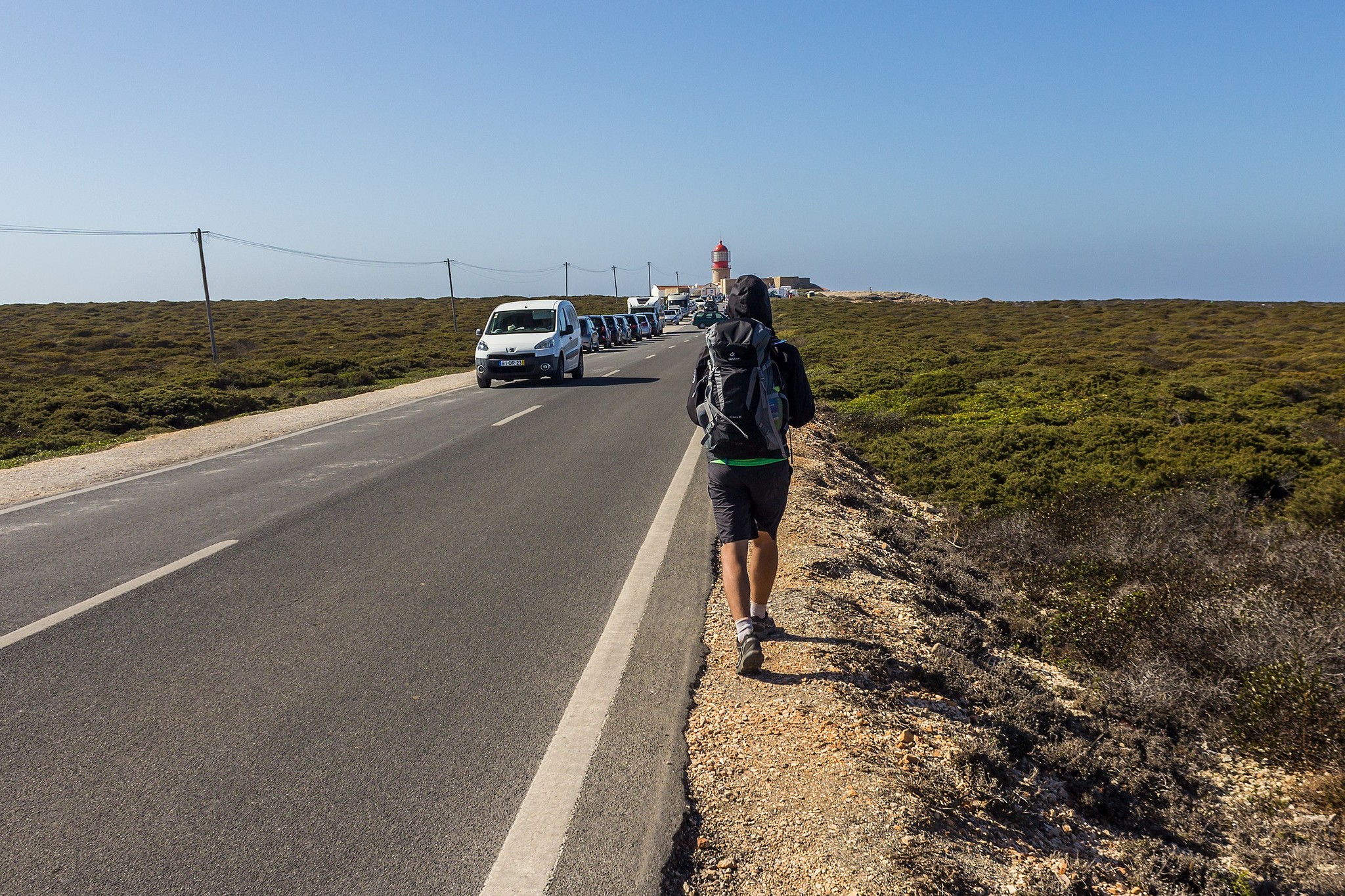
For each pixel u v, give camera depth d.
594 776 3.27
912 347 35.91
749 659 4.07
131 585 5.66
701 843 2.87
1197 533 8.34
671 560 6.16
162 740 3.55
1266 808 4.14
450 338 53.41
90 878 2.65
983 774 3.52
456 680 4.16
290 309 93.25
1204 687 5.16
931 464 12.66
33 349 46.94
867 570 6.34
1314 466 11.49
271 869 2.70
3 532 7.24
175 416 18.89
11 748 3.49
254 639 4.70
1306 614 5.76
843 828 2.96
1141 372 22.41
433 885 2.63
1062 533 8.79
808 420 4.34
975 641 5.50
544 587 5.56
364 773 3.30
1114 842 3.56
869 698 4.05
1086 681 5.54
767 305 4.32
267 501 8.23
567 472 9.55
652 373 24.23
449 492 8.53
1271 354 30.75
